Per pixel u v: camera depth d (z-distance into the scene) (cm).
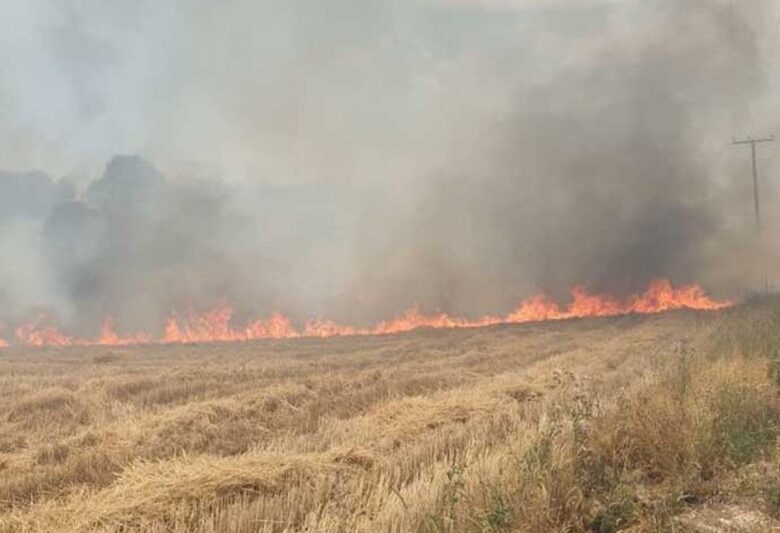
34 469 878
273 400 1243
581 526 607
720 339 1650
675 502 650
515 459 693
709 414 836
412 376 1506
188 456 805
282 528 612
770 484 679
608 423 818
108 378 1611
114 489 698
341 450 827
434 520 557
